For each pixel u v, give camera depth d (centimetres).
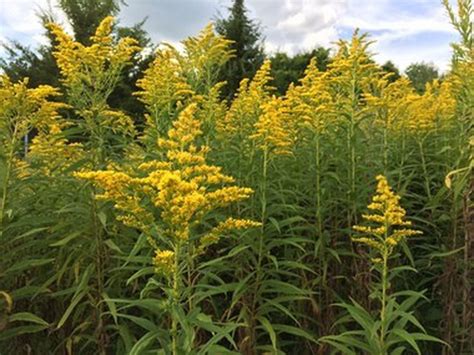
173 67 514
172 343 315
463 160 488
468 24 475
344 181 499
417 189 574
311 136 521
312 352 457
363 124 568
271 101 486
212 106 540
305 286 456
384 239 415
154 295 413
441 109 615
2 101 404
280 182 480
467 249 455
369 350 370
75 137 459
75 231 423
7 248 425
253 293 425
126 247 427
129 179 316
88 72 458
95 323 416
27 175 458
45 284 402
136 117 635
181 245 321
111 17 486
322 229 479
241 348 410
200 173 342
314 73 618
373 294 395
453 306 464
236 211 457
